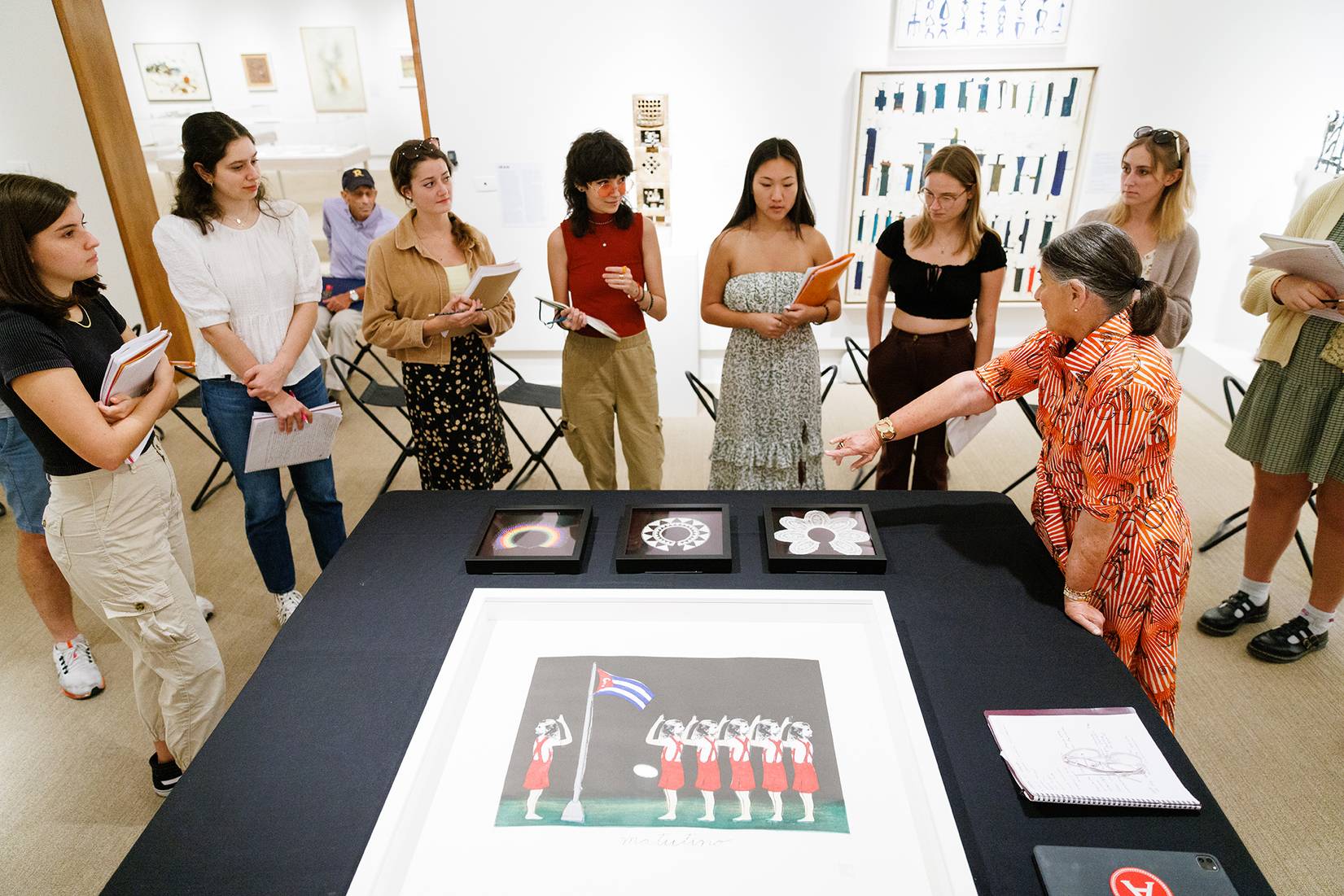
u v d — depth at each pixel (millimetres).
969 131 4258
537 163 4410
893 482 2916
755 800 1147
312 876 1051
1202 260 4473
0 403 2207
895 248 2664
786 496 1929
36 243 1554
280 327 2377
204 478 3945
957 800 1137
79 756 2301
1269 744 2232
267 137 8016
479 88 4258
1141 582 1549
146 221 4719
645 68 4207
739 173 4406
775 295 2578
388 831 1067
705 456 4039
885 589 1586
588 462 2924
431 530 1827
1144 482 1520
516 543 1716
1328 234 2170
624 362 2727
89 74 4211
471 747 1244
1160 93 4148
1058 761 1180
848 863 1059
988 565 1660
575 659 1412
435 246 2564
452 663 1351
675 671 1381
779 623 1484
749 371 2672
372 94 7973
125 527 1737
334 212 4824
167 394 1785
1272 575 2854
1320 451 2248
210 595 3021
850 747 1232
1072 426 1553
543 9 4090
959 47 4090
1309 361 2232
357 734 1273
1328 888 1829
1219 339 4621
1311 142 4145
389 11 7656
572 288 2676
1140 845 1067
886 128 4270
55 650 2553
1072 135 4234
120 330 1924
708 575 1625
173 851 1088
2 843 2025
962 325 2666
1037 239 4488
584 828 1111
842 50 4145
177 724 1928
